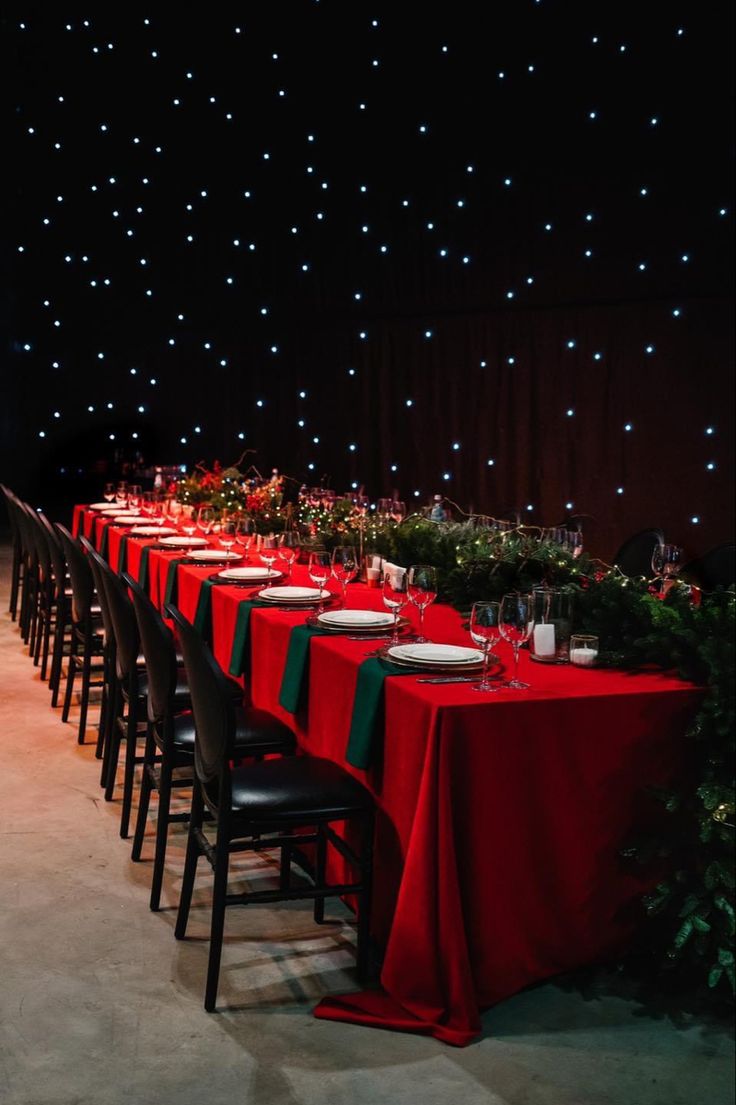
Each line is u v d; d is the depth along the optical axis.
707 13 7.75
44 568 5.87
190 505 6.80
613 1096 2.37
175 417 11.70
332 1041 2.56
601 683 2.79
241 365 11.25
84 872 3.49
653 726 2.72
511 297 9.27
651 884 2.79
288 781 2.83
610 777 2.70
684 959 2.81
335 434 10.75
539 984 2.80
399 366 10.21
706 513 8.29
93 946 3.01
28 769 4.48
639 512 8.67
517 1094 2.37
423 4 9.44
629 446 8.69
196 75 10.95
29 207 11.73
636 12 8.13
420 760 2.60
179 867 3.54
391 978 2.63
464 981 2.57
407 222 9.90
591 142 8.55
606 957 2.80
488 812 2.59
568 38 8.56
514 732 2.58
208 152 11.04
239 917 3.20
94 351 11.86
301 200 10.57
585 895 2.72
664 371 8.41
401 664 2.88
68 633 7.25
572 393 9.00
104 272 11.69
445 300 9.77
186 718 3.46
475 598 3.74
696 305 8.17
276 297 10.91
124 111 11.32
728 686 2.67
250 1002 2.73
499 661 2.94
